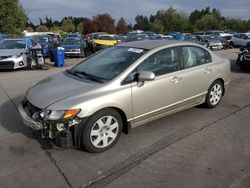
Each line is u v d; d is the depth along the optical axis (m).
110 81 4.16
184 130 4.82
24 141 4.43
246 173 3.53
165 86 4.69
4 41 13.12
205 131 4.78
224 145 4.27
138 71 4.38
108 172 3.59
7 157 3.96
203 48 5.61
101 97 3.92
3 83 8.88
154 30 84.81
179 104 5.07
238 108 6.00
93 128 3.93
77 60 17.23
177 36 26.03
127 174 3.54
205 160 3.84
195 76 5.24
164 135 4.62
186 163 3.77
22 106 4.33
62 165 3.76
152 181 3.39
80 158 3.92
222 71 5.92
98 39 23.30
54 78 4.76
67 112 3.68
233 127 4.96
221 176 3.47
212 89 5.80
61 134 3.78
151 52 4.62
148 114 4.57
